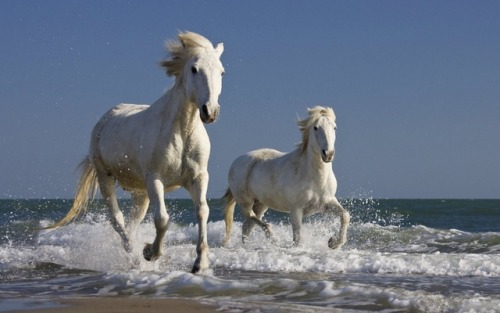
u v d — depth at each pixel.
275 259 8.33
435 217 27.94
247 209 11.52
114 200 7.91
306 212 10.11
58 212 34.59
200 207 6.61
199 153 6.64
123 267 7.63
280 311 4.78
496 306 4.97
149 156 6.65
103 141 7.62
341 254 8.64
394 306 5.15
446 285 6.66
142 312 4.61
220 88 6.29
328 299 5.44
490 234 12.02
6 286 6.39
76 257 8.39
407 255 8.45
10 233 16.42
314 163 9.76
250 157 11.40
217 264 8.33
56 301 5.10
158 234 6.61
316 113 9.83
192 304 4.97
